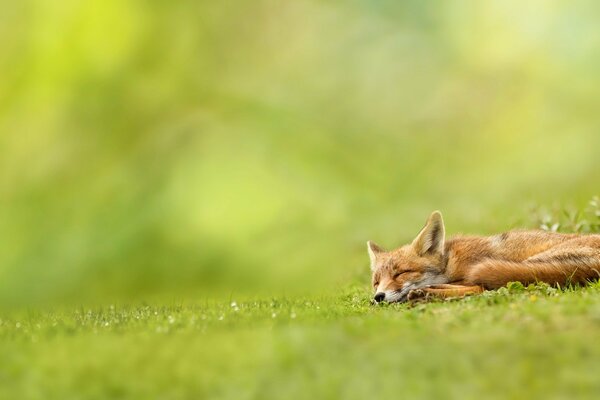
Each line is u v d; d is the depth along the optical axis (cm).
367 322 704
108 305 1255
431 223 936
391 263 933
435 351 620
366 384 575
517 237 951
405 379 579
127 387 588
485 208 1719
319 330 684
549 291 823
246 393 573
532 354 603
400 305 855
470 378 575
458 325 682
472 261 941
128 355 646
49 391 591
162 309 953
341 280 1284
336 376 586
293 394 568
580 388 553
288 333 677
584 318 671
